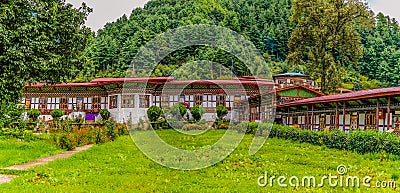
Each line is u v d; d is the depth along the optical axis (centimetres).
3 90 1892
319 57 4838
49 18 2144
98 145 2042
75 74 2447
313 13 4719
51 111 4900
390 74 8175
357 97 2378
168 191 871
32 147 1858
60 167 1232
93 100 4822
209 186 928
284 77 5697
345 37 4741
